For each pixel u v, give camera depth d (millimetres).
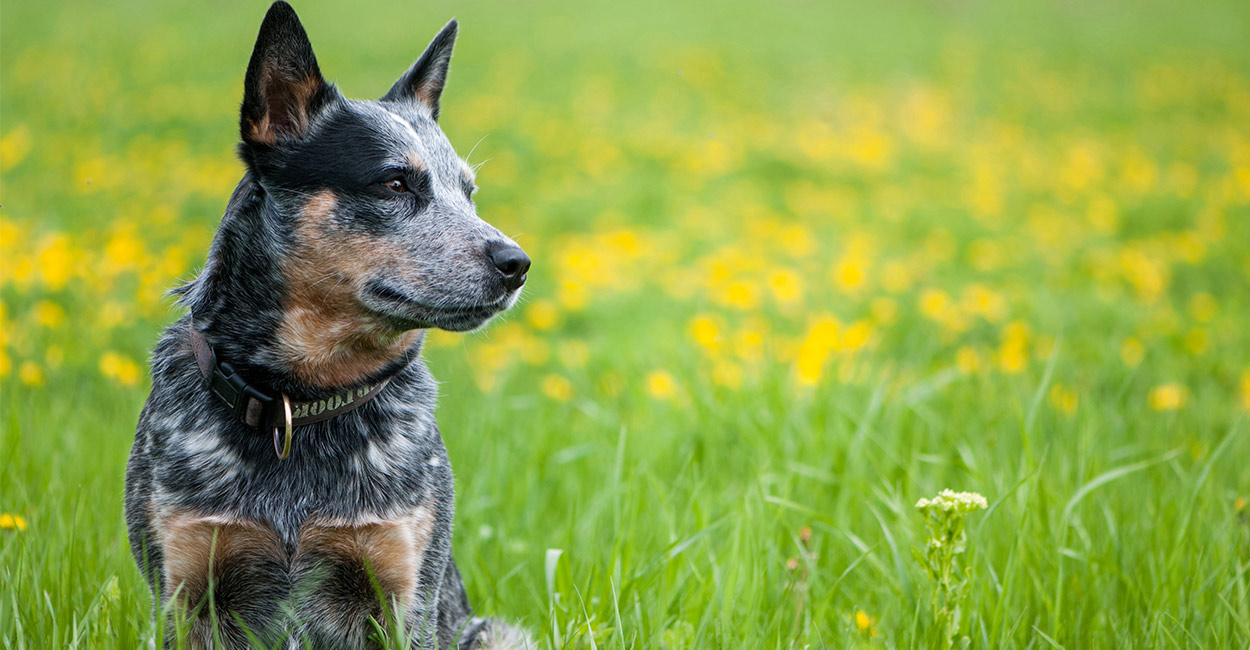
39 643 3291
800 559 4117
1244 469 5184
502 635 3830
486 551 4582
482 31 25000
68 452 5000
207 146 15469
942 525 3438
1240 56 26078
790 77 22312
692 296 9430
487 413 5645
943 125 19375
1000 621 3627
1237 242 12086
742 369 6598
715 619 3600
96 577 3766
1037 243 12297
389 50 22266
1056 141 18562
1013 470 4902
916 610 3670
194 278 3758
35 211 11422
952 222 13367
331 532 3301
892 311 8898
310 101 3531
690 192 14664
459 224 3545
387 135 3574
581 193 14211
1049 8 31750
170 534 3230
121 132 16000
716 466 5305
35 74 19141
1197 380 7547
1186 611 3752
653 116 19000
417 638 3416
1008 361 6945
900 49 25500
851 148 17141
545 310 8148
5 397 5809
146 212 11523
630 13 28094
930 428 5480
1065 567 4059
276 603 3348
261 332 3352
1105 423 5629
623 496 4609
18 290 7918
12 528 3895
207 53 21859
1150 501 4645
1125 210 13836
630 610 3725
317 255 3363
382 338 3449
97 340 7043
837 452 5199
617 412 6316
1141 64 24938
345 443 3375
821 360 6066
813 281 10180
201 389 3355
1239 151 17906
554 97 19828
